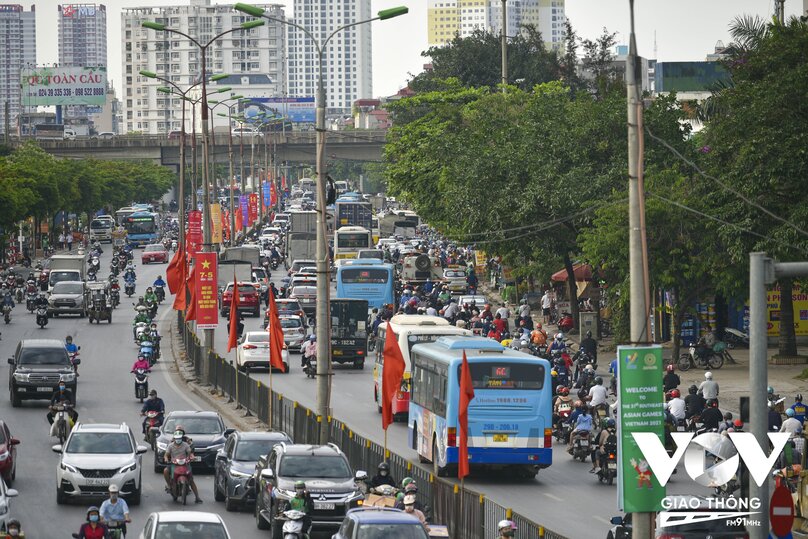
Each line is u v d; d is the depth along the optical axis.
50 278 178.50
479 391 66.38
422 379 73.25
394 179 180.00
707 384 77.81
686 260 102.88
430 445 70.12
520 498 63.03
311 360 112.56
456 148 155.12
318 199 71.88
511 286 167.12
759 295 35.75
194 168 138.75
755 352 35.88
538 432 66.50
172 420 74.75
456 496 52.44
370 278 156.00
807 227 89.56
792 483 56.62
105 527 49.25
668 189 103.31
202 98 111.44
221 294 170.25
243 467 62.59
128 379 114.19
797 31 95.38
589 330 117.50
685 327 117.38
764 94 91.69
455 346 70.31
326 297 70.44
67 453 63.97
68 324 158.38
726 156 101.06
